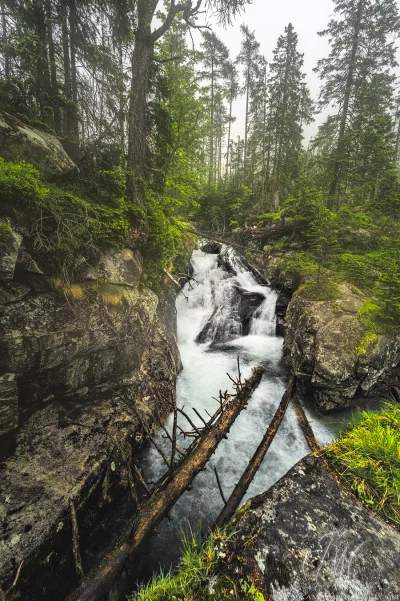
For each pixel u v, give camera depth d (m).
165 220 7.86
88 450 3.91
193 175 13.74
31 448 3.66
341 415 6.35
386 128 15.76
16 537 2.66
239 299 12.36
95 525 3.57
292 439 5.79
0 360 3.36
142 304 6.07
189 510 4.35
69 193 4.50
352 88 15.98
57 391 4.24
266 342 10.69
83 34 5.37
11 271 3.33
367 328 6.95
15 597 2.38
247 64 29.17
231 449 5.54
